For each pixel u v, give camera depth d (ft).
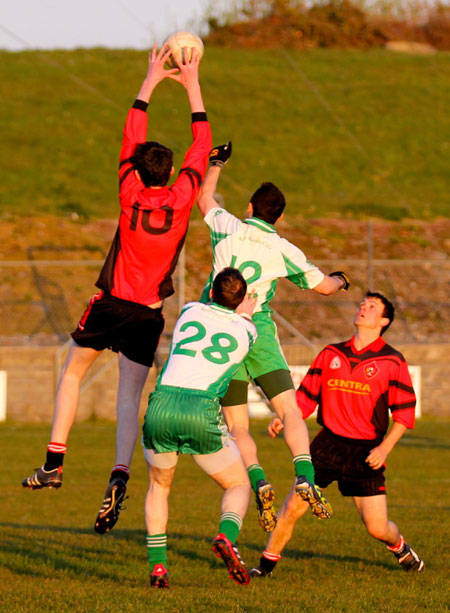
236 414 77.25
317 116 556.10
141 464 192.95
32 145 465.47
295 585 84.23
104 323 69.56
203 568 93.15
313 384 89.40
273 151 495.00
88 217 381.81
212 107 549.95
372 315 87.45
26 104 521.65
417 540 107.14
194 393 69.36
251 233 76.07
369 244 286.66
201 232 363.76
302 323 315.37
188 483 169.89
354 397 87.30
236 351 70.95
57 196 407.23
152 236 67.92
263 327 76.33
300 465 72.33
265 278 75.92
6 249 338.34
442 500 143.33
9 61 602.85
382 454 85.92
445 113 574.56
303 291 334.03
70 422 69.97
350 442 87.92
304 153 497.46
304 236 372.17
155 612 71.56
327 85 613.93
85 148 471.21
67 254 342.85
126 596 77.56
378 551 102.89
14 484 164.76
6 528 121.60
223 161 82.38
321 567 93.66
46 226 362.94
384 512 88.17
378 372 87.15
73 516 135.33
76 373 71.10
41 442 221.87
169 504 144.25
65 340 291.17
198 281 327.47
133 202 68.08
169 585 83.66
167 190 69.05
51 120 501.56
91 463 190.39
